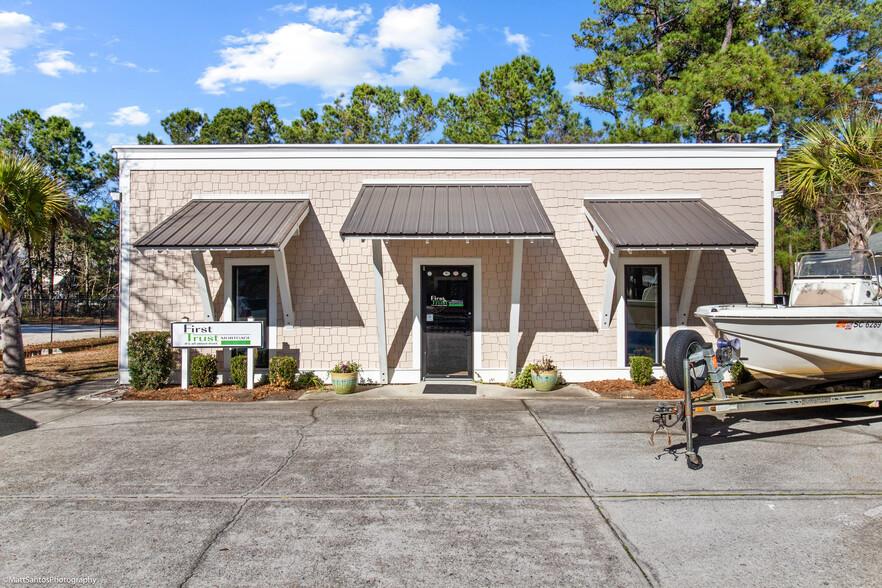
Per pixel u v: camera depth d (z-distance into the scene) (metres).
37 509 4.72
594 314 10.26
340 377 9.34
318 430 7.14
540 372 9.51
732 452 6.10
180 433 7.03
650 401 8.77
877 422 7.26
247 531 4.32
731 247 8.41
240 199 10.33
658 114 21.02
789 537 4.18
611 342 10.23
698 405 6.00
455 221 8.65
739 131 21.03
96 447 6.45
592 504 4.79
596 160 10.33
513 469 5.65
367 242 10.28
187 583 3.59
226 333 9.62
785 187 11.57
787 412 7.86
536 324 10.24
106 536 4.23
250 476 5.49
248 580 3.62
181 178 10.38
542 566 3.78
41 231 10.99
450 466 5.75
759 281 10.29
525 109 28.03
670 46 24.09
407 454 6.15
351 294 10.27
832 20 24.48
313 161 10.36
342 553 3.97
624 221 9.30
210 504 4.82
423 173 10.39
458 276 10.34
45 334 23.31
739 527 4.34
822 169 10.75
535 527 4.36
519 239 9.03
